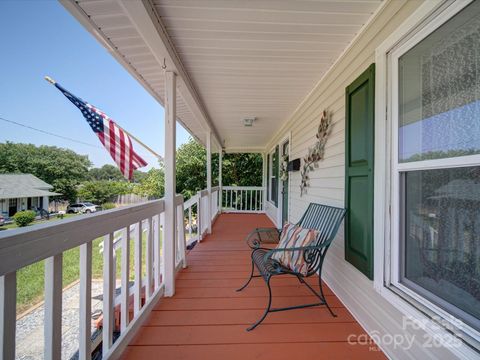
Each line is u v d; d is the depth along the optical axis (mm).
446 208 1229
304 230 2254
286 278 2773
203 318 1954
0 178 15344
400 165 1532
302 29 1931
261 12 1724
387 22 1631
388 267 1627
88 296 1218
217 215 7797
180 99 3479
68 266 4281
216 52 2279
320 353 1573
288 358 1525
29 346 2623
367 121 1851
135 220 1752
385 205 1636
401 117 1536
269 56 2355
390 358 1523
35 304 2805
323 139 2812
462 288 1138
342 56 2314
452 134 1182
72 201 21234
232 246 4148
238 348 1613
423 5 1288
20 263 850
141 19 1606
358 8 1693
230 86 3123
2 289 814
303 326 1860
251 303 2199
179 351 1580
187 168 15141
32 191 15695
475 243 1085
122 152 4867
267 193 8500
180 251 3066
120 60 2309
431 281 1315
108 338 1402
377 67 1718
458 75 1153
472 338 1090
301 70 2662
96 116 4738
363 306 1881
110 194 21156
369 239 1791
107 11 1637
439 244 1270
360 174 1950
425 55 1349
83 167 23281
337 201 2455
